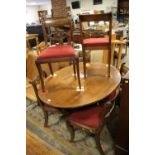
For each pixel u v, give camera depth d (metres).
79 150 1.92
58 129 2.28
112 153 1.86
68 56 1.96
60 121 2.43
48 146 2.01
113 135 2.09
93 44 2.08
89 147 1.96
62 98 1.90
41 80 2.09
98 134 1.71
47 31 2.55
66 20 2.36
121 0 8.52
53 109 2.12
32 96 3.10
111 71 2.46
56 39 2.46
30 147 2.00
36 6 13.75
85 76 2.32
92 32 2.23
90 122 1.71
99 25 5.43
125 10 8.48
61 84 2.23
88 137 2.10
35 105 2.86
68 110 2.06
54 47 2.22
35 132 2.25
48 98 1.94
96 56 3.08
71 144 2.01
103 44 2.07
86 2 9.47
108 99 2.02
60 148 1.97
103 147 1.94
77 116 1.80
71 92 2.01
